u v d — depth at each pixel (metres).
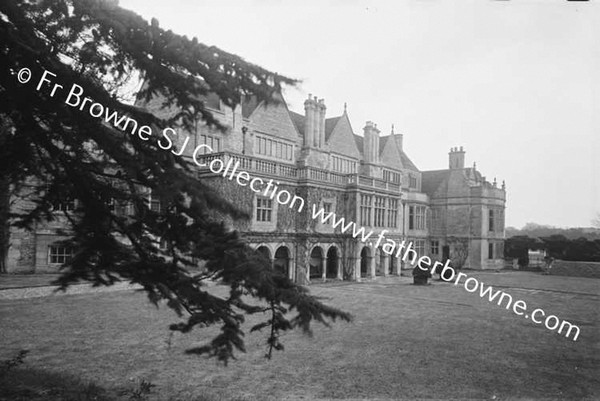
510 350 10.10
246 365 8.33
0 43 3.93
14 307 13.08
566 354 9.87
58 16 4.23
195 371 7.84
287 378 7.67
